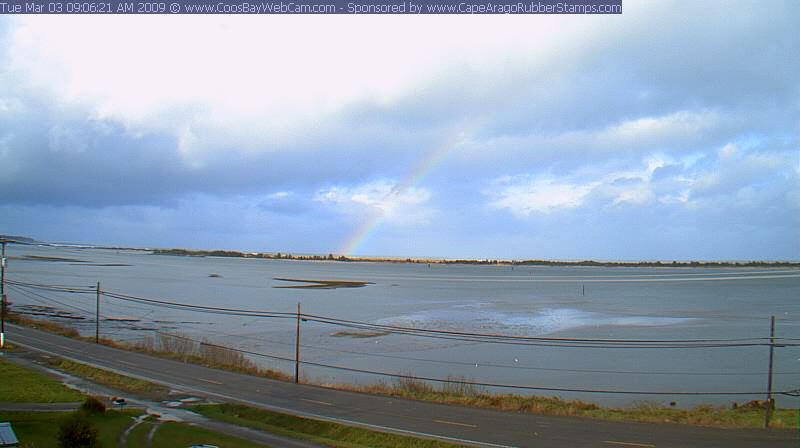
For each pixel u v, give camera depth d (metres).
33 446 21.78
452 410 30.73
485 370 48.25
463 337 63.19
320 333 67.19
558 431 26.33
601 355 55.94
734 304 116.38
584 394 39.62
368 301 109.25
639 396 38.91
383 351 56.72
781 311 99.25
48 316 76.44
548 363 51.94
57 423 25.70
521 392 39.75
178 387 36.28
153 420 27.88
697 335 67.38
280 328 70.75
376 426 27.39
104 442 23.47
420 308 96.25
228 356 46.84
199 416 29.50
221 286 139.38
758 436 25.19
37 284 121.50
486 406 31.66
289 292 126.88
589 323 78.19
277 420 29.03
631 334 67.94
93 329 66.75
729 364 52.28
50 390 33.31
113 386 36.19
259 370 42.50
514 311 93.62
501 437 25.36
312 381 40.41
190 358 46.38
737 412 30.69
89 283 130.00
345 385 37.94
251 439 25.31
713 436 25.20
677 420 28.58
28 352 47.50
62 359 44.19
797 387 42.78
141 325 71.50
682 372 48.38
